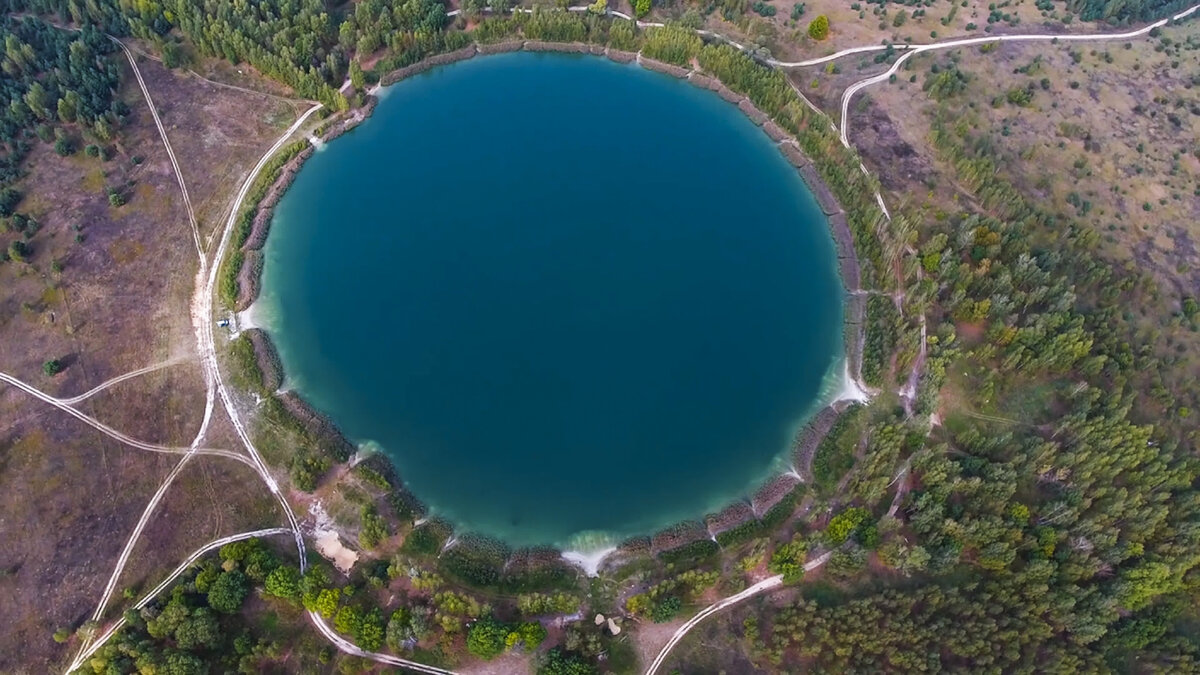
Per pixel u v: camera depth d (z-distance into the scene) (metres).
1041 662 86.38
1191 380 105.75
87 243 121.56
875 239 125.44
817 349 119.00
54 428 103.88
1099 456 96.50
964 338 114.25
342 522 98.69
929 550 94.00
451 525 100.44
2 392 106.50
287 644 88.94
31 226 120.75
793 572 91.81
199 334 114.56
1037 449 97.94
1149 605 90.56
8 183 126.19
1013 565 93.12
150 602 91.06
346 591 90.62
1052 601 89.00
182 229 125.44
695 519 102.19
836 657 87.38
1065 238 119.56
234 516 98.38
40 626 89.62
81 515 97.31
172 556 95.00
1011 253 117.88
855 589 93.38
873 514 98.38
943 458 100.44
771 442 109.62
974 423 107.19
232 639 88.25
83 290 116.81
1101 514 93.25
